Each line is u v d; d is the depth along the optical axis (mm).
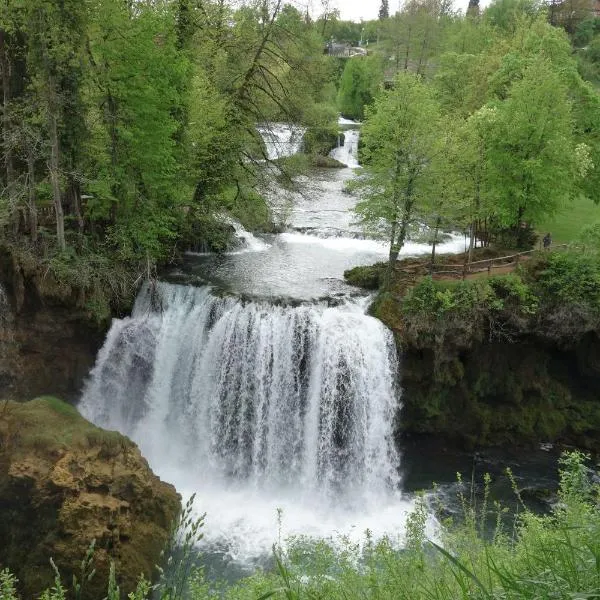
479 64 39656
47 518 16484
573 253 24750
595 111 33281
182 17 27188
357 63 69000
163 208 27438
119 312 24438
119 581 16188
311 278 27031
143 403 24641
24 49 23875
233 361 23172
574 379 25766
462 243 33562
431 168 23000
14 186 22391
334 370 22328
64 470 16781
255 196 31172
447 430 24594
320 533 20109
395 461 23766
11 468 16688
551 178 27094
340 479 22766
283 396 22969
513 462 24406
